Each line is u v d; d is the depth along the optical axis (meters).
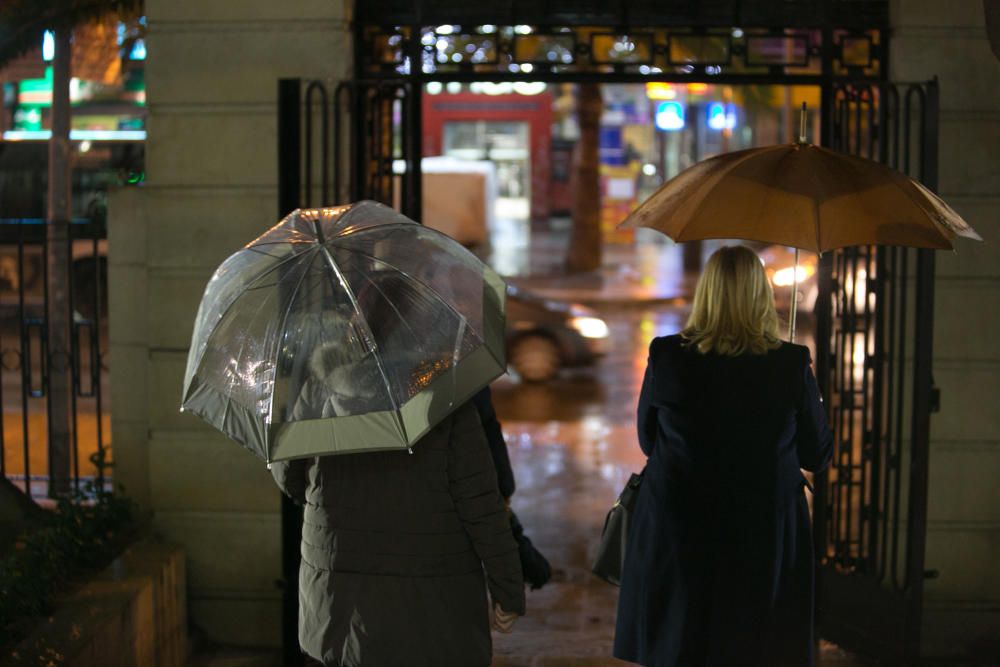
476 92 81.44
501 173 83.88
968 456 11.56
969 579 11.66
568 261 51.94
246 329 6.68
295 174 11.08
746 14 11.38
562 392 26.42
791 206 7.91
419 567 7.01
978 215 11.38
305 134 11.40
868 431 11.41
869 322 11.31
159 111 11.54
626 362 30.48
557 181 88.31
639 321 38.78
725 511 7.59
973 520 11.61
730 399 7.64
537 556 8.09
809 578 7.80
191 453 11.68
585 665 10.94
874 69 11.56
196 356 6.80
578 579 13.41
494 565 7.06
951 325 11.45
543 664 10.98
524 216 84.38
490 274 7.23
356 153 11.20
